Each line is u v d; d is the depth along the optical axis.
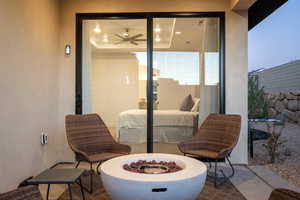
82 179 3.02
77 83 3.73
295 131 6.09
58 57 3.69
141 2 3.71
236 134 2.96
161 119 3.87
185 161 2.25
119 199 1.87
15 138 2.50
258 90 4.73
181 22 3.81
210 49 3.80
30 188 1.12
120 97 5.30
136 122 4.34
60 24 3.73
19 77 2.58
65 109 3.74
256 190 2.66
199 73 3.84
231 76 3.66
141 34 4.52
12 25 2.45
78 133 3.01
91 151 3.08
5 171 2.32
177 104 3.86
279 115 6.49
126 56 5.34
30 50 2.83
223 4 3.66
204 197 2.47
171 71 3.86
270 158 3.91
